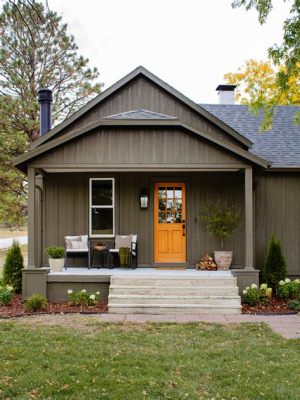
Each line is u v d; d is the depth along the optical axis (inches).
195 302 359.6
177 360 225.5
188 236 463.2
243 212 462.9
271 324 310.7
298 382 197.2
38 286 386.0
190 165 391.9
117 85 474.6
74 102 843.4
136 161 391.9
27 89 767.1
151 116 407.5
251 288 374.0
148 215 465.1
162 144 393.4
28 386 189.8
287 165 453.4
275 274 412.2
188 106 475.2
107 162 391.5
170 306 352.8
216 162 393.1
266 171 456.1
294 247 462.0
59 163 390.9
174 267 460.1
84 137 392.5
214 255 446.3
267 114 397.1
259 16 341.7
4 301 369.4
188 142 393.1
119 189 465.7
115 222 463.5
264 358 230.1
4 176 777.6
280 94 390.0
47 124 517.7
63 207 463.8
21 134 756.0
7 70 763.4
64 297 389.7
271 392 185.5
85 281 389.4
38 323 307.9
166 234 466.6
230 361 224.7
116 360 223.3
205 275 392.8
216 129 471.2
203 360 226.1
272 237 420.5
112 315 339.9
